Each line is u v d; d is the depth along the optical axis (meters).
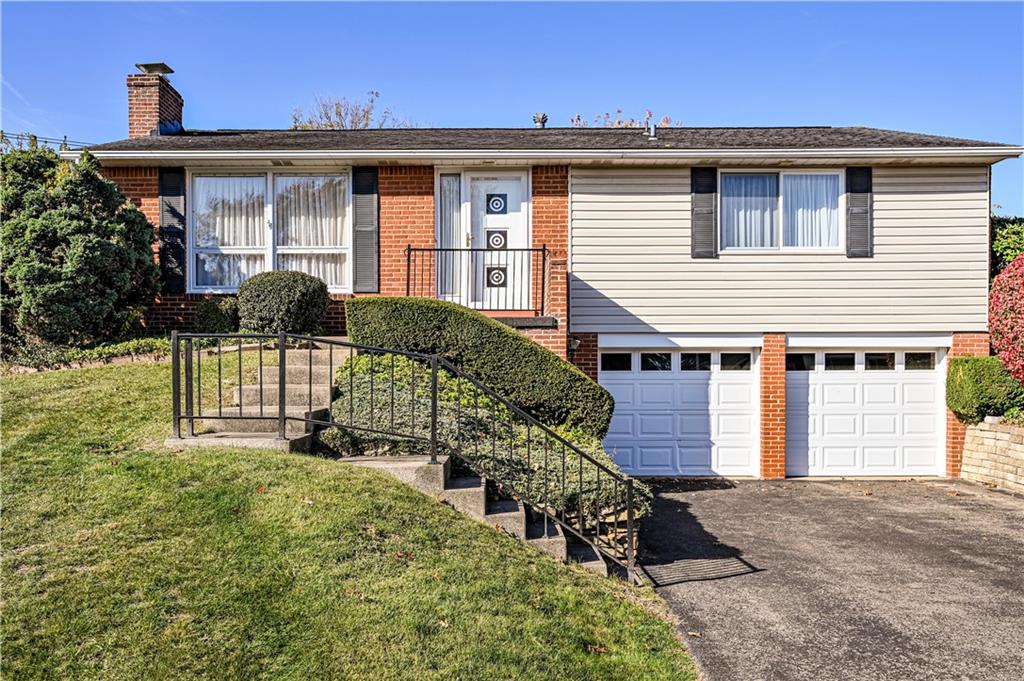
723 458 12.18
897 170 11.85
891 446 12.20
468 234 11.96
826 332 11.92
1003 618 5.80
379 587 4.77
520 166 11.95
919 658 5.10
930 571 6.97
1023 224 12.52
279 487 5.78
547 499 6.53
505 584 5.23
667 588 6.39
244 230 11.98
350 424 6.84
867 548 7.76
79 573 4.57
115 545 4.88
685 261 11.86
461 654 4.30
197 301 11.72
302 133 14.43
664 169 11.85
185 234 11.77
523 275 12.07
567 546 6.56
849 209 11.82
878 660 5.07
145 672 3.89
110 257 10.50
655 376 12.14
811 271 11.88
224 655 4.05
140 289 11.29
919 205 11.85
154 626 4.19
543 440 8.17
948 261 11.85
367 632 4.34
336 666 4.06
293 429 7.15
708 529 8.57
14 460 6.13
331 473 6.15
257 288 10.38
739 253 11.88
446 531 5.74
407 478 6.45
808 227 11.95
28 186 10.74
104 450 6.47
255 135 14.05
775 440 11.89
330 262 12.05
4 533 4.95
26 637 4.04
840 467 12.18
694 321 11.87
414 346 9.19
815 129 14.40
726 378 12.17
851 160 11.54
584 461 7.52
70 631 4.10
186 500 5.48
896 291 11.85
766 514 9.38
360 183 11.86
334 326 11.88
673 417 12.15
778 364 11.89
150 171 11.76
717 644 5.27
